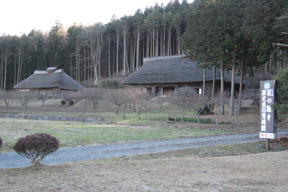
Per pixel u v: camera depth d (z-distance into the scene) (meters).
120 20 76.81
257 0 20.14
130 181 6.04
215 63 25.56
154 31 69.88
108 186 5.61
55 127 19.81
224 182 6.23
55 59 73.25
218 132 18.64
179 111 30.47
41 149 7.20
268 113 12.26
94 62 62.16
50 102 44.72
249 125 21.08
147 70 43.97
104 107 39.44
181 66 40.97
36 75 53.16
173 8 74.44
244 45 23.88
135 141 14.37
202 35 24.22
